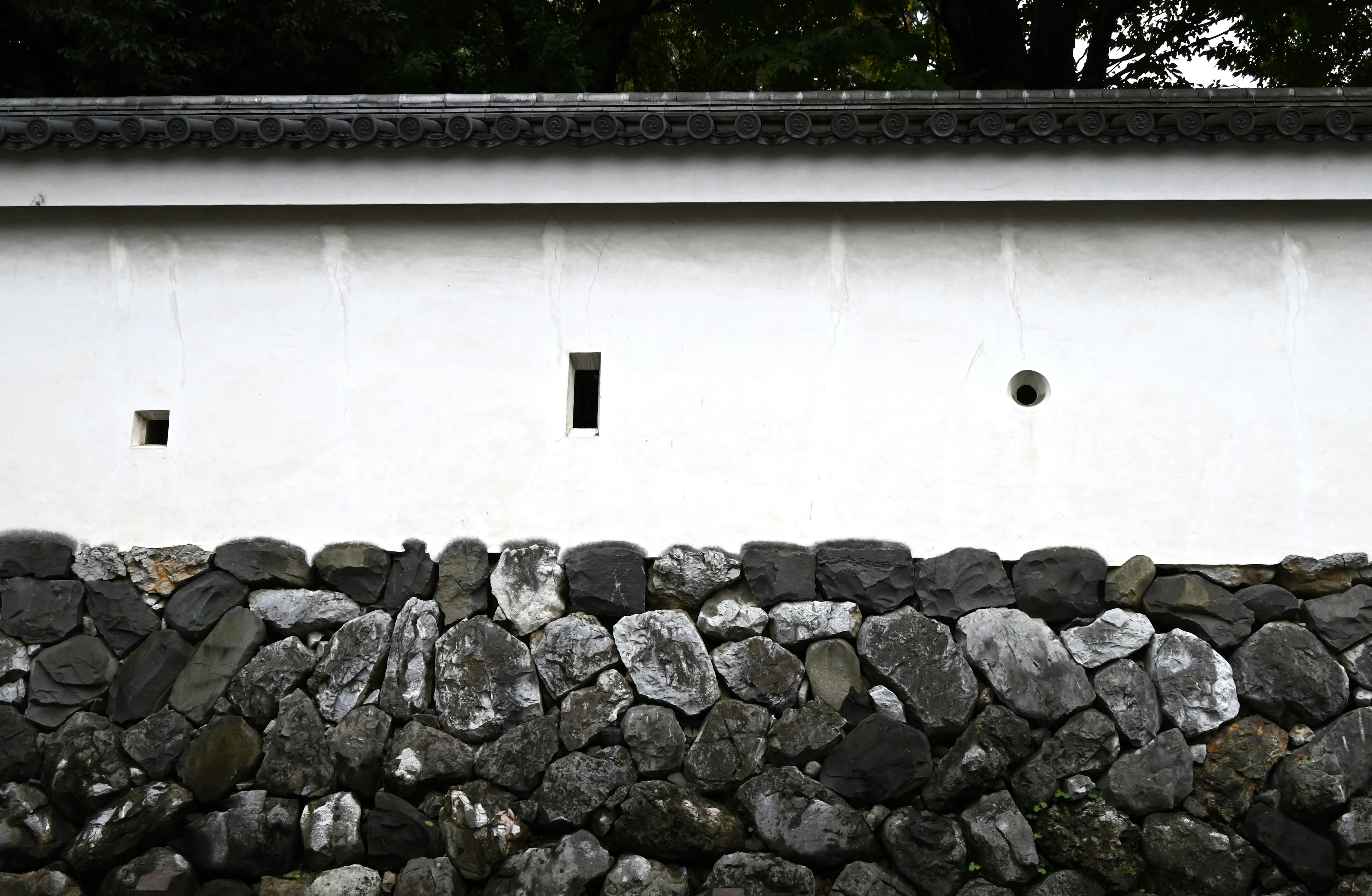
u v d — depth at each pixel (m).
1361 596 6.09
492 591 6.25
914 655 6.07
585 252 6.56
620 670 6.14
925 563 6.21
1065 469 6.29
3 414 6.52
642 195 6.13
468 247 6.59
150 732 6.11
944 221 6.50
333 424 6.47
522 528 6.33
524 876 5.84
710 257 6.53
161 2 9.00
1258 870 5.82
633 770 5.99
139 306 6.59
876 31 12.07
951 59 14.70
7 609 6.30
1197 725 5.97
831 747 5.99
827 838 5.86
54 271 6.63
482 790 5.96
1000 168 6.04
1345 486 6.21
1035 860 5.82
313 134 5.98
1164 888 5.79
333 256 6.60
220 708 6.17
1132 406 6.32
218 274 6.61
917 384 6.39
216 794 6.04
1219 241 6.42
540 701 6.09
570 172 6.13
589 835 5.91
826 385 6.40
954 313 6.43
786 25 13.34
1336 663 6.01
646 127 5.90
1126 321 6.39
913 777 5.89
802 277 6.49
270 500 6.40
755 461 6.34
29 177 6.19
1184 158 5.99
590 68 13.08
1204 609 6.08
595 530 6.31
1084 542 6.21
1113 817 5.85
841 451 6.34
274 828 5.98
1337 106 5.75
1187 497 6.24
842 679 6.07
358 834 5.97
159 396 6.53
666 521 6.30
